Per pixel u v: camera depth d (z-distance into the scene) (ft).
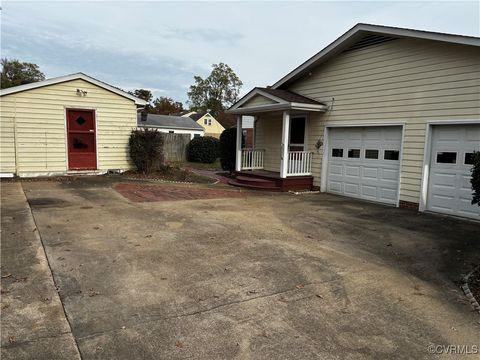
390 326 11.08
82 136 43.55
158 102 198.59
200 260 16.17
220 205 29.60
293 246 18.80
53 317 10.81
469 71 26.13
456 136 27.45
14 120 39.32
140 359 8.96
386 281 14.67
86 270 14.56
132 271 14.64
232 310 11.68
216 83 225.35
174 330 10.36
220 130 179.22
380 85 32.71
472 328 11.15
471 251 19.04
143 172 46.55
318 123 39.70
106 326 10.43
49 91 40.81
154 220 23.30
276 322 11.05
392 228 23.54
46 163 41.60
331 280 14.52
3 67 166.61
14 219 22.31
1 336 9.71
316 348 9.73
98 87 43.80
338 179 37.96
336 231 22.33
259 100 41.73
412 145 30.25
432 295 13.53
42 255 16.11
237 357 9.21
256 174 42.91
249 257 16.80
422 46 29.14
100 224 21.80
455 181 27.55
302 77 41.63
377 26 31.30
